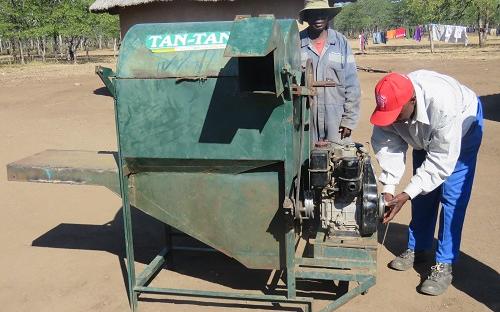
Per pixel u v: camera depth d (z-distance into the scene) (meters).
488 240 4.71
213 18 14.86
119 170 3.49
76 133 9.88
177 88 3.28
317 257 3.50
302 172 3.66
